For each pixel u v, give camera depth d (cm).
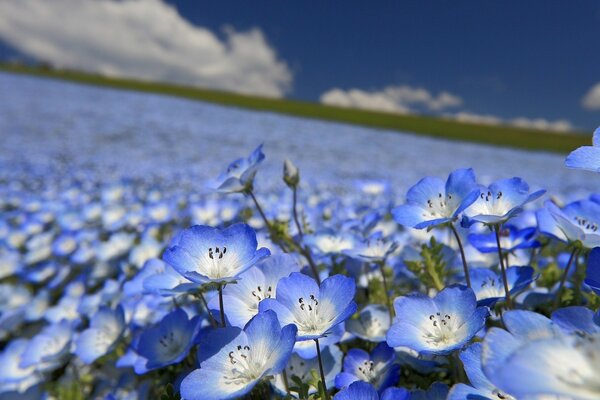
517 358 5
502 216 9
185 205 43
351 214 27
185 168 76
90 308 21
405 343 9
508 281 11
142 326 17
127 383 16
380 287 16
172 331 12
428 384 11
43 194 51
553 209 11
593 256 8
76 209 44
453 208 10
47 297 26
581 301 13
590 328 7
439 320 9
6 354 20
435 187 11
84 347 15
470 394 7
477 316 9
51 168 72
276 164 94
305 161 106
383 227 23
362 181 30
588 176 121
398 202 38
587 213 12
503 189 10
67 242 33
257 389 10
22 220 42
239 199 41
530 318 7
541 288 14
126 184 53
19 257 33
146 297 16
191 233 10
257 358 8
